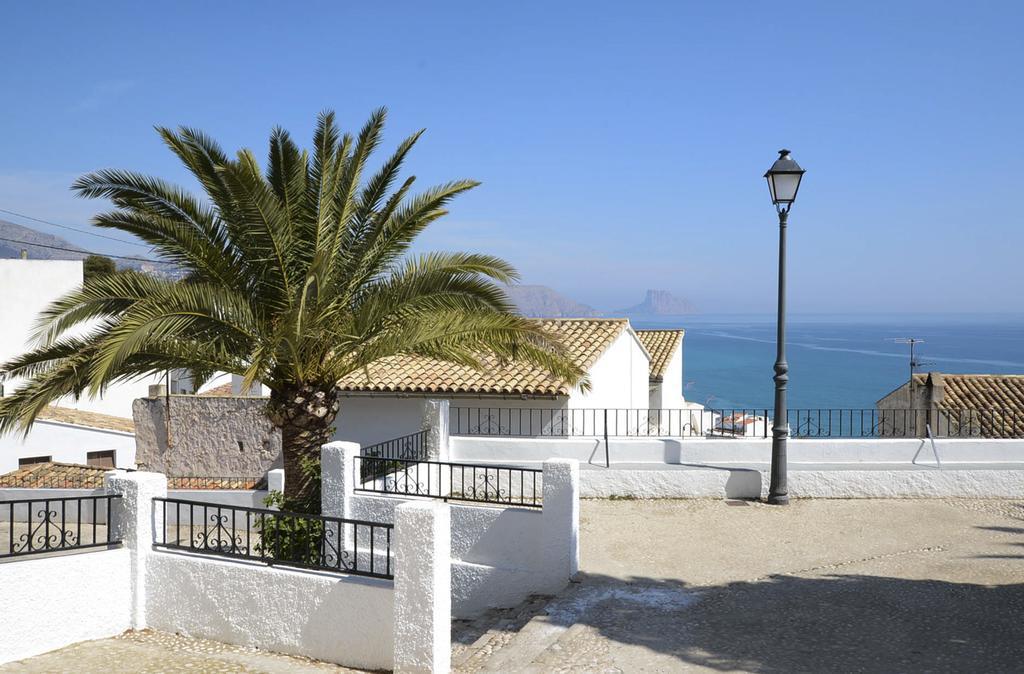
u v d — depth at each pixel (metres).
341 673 7.52
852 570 9.44
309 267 11.22
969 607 7.95
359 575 7.91
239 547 9.05
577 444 14.36
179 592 8.81
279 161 11.39
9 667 7.77
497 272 11.69
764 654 6.82
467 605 10.09
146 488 9.05
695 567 9.78
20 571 8.15
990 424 18.67
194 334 10.76
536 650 7.27
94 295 10.11
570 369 11.55
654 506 12.94
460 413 17.73
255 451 19.55
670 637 7.33
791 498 13.24
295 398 11.75
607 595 8.73
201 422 19.75
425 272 11.73
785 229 12.82
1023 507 12.48
